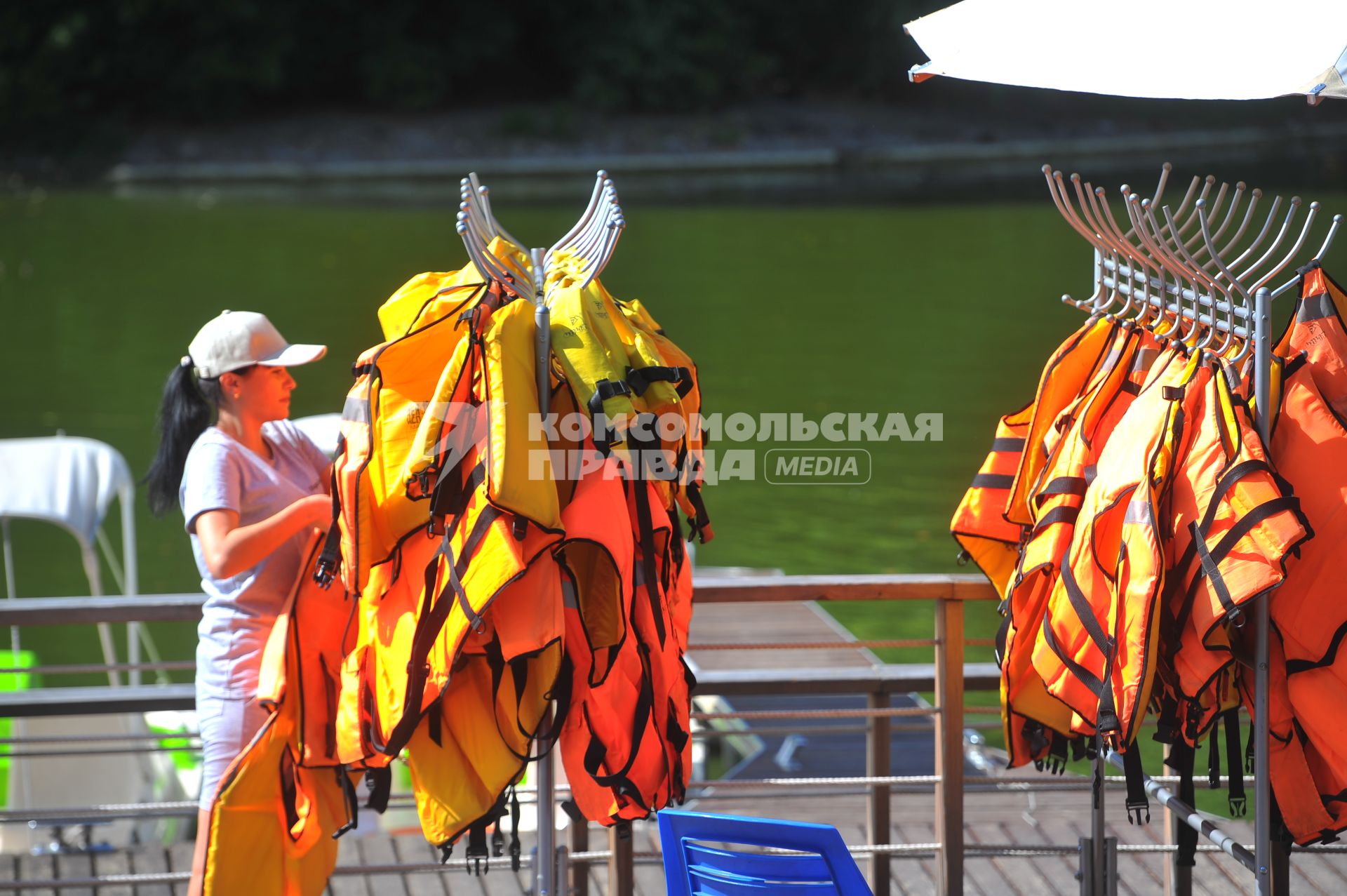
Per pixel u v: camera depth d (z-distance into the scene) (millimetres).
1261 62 6910
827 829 7199
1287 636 7488
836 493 36375
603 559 7457
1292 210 7230
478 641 7352
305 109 121062
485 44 122438
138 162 108000
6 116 109250
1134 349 8328
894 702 21266
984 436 40938
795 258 72938
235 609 8531
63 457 19422
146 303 60812
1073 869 11875
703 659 23938
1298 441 7438
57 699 10367
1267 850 7668
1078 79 7328
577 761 7559
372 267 68750
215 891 8219
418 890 11391
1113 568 7750
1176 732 8008
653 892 11516
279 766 8273
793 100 128000
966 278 66812
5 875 11445
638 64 120125
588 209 8203
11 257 72188
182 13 113562
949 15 8148
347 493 7191
